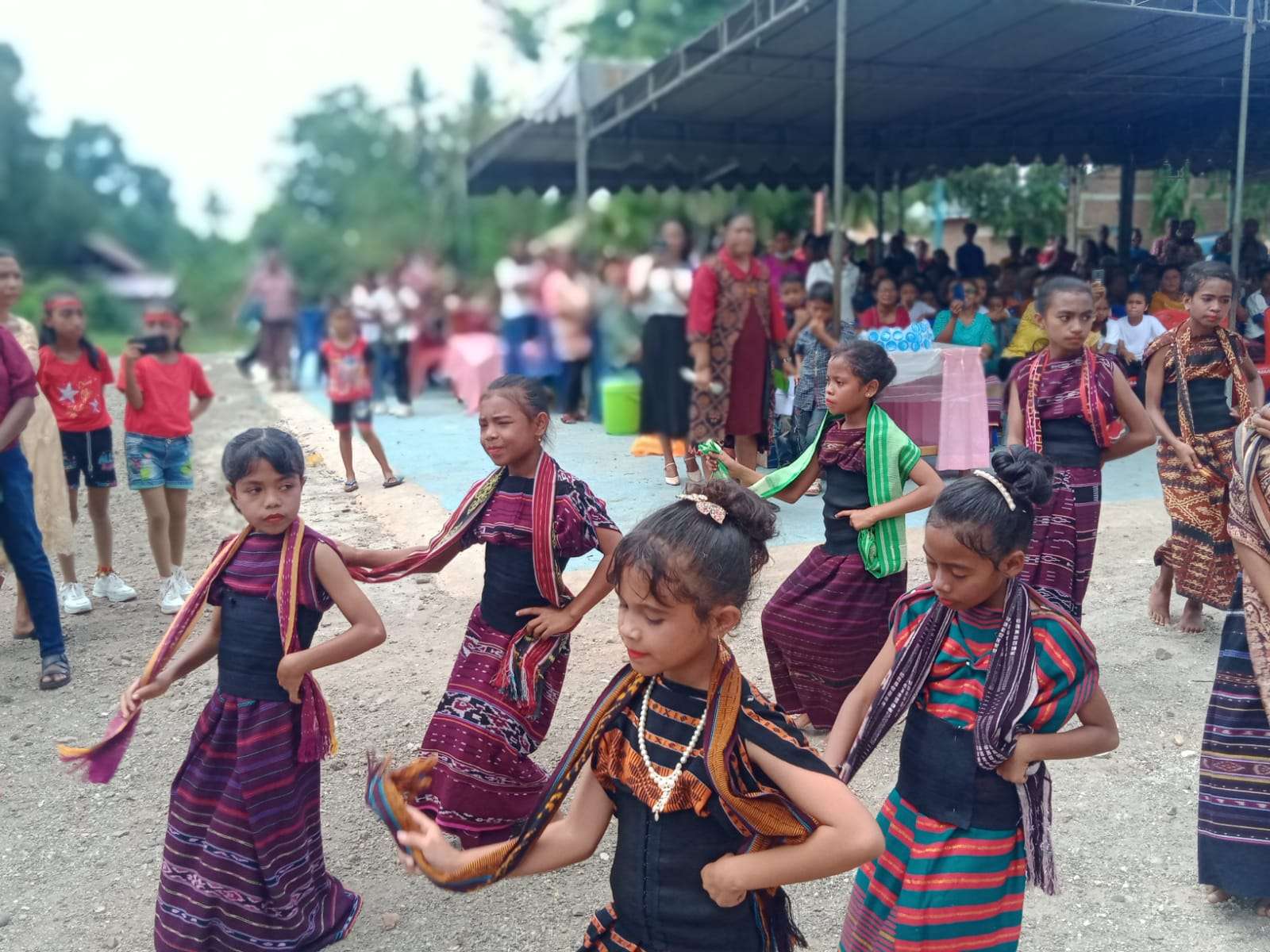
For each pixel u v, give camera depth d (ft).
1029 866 7.29
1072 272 41.01
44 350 18.17
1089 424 13.26
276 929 8.87
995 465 7.02
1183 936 9.55
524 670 10.22
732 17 28.09
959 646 7.32
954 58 32.68
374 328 15.06
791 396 27.17
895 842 7.44
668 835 6.05
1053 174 62.49
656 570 5.56
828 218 56.18
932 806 7.25
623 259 19.54
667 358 21.49
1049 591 13.08
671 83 30.27
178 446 18.60
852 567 12.48
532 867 6.21
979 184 63.36
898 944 7.01
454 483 24.97
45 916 10.30
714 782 5.76
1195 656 15.85
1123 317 33.19
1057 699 7.02
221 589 9.00
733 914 6.07
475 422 30.63
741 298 22.03
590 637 16.99
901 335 26.17
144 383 17.89
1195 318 15.66
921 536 21.67
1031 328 27.40
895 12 26.99
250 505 8.63
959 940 6.96
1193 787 12.16
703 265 21.49
